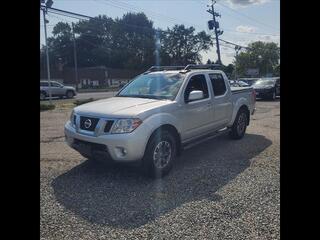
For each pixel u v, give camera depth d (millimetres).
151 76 6465
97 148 5043
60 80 68125
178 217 3828
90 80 70875
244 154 6582
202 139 6535
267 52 91188
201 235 3418
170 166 5359
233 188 4711
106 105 5383
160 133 5145
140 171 5496
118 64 89250
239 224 3643
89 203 4242
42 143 7883
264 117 12594
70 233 3494
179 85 5910
